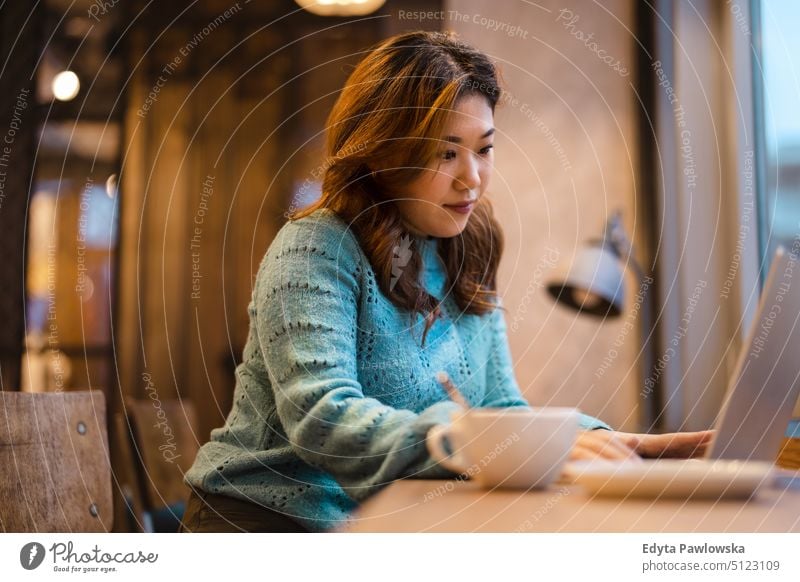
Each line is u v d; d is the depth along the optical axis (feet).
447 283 3.31
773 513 1.66
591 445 2.34
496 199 7.67
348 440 2.27
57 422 2.78
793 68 6.41
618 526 1.54
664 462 2.14
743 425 2.04
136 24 12.37
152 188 12.59
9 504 2.48
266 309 2.73
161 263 12.51
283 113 12.71
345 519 2.74
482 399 3.31
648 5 7.61
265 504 2.71
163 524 4.57
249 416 2.89
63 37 11.53
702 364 7.22
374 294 2.93
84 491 2.83
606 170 7.61
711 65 7.39
